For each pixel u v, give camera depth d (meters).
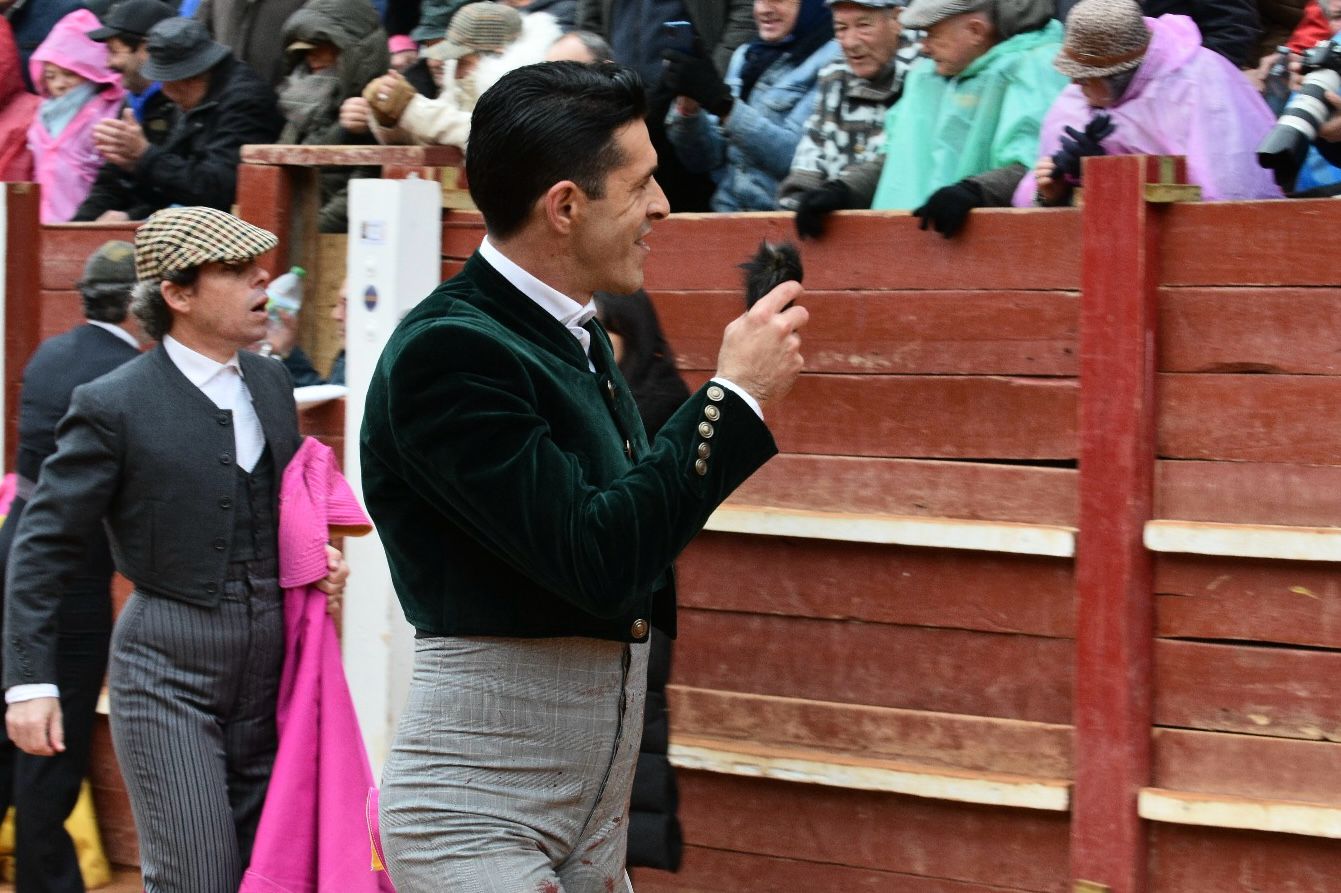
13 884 10.62
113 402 8.05
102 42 13.93
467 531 5.33
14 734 8.23
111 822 11.55
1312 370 8.25
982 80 9.62
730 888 9.71
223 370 8.35
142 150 12.18
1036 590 8.92
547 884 5.48
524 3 13.07
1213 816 8.34
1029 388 8.87
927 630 9.20
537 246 5.47
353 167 11.31
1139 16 9.03
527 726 5.51
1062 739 8.86
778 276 5.71
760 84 11.07
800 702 9.48
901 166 9.74
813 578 9.45
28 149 14.88
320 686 8.30
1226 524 8.44
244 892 7.98
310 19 12.07
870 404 9.27
